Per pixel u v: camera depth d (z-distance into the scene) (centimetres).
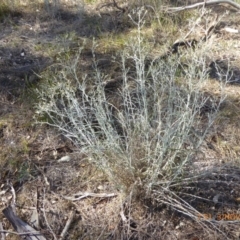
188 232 214
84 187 240
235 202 225
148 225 218
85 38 352
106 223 221
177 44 335
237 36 352
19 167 254
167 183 215
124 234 215
